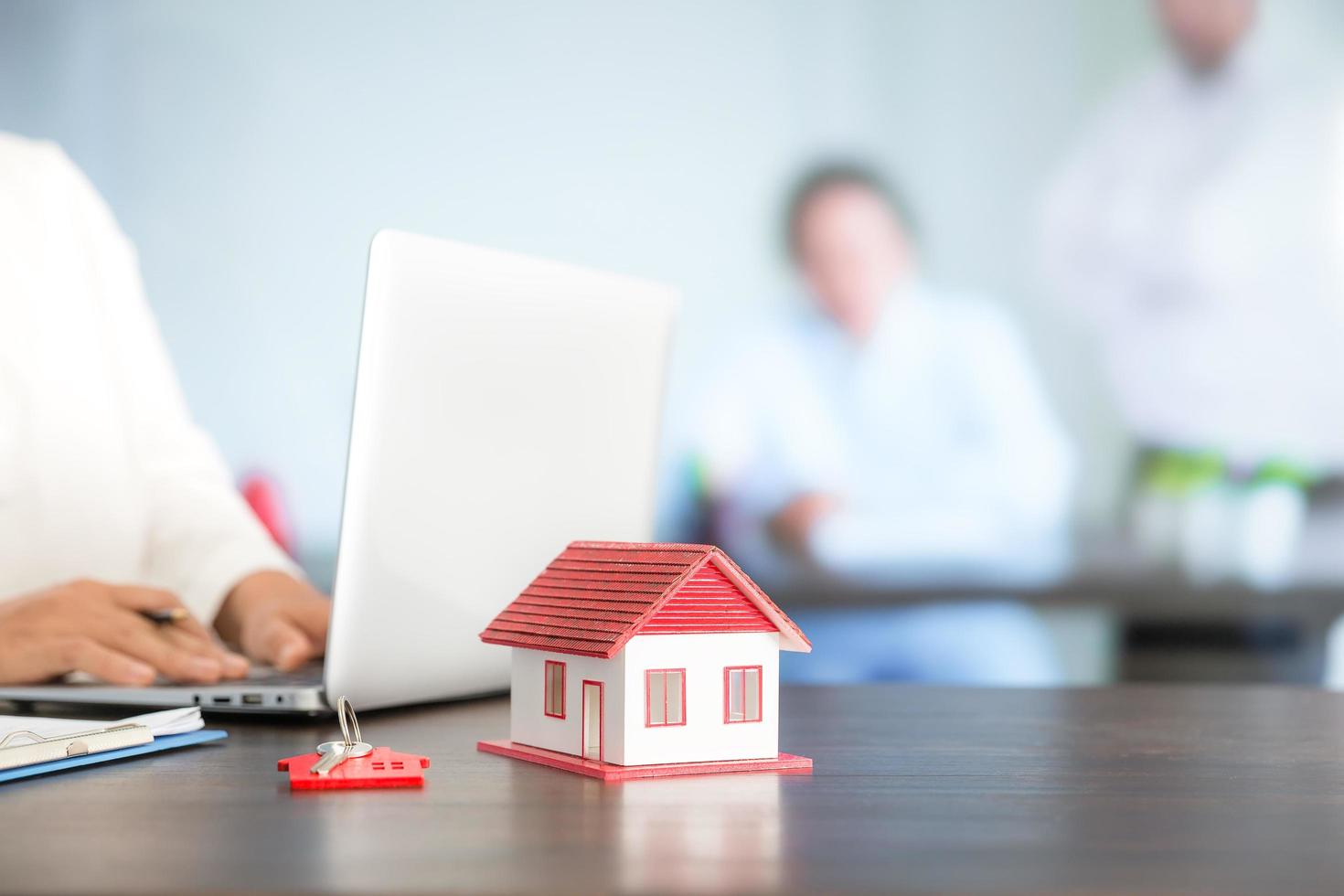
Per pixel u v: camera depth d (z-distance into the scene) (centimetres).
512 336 109
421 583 104
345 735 80
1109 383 350
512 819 66
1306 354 350
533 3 349
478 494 109
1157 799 73
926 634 349
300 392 346
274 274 346
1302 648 349
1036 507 349
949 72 349
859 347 349
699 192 350
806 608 348
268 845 60
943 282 350
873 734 100
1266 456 350
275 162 346
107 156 344
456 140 349
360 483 98
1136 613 350
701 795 73
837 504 348
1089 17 350
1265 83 349
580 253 350
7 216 166
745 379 349
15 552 156
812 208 349
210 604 139
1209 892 53
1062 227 350
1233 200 349
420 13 348
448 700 116
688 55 349
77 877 54
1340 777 81
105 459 162
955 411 349
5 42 341
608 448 124
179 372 344
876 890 52
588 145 349
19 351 160
